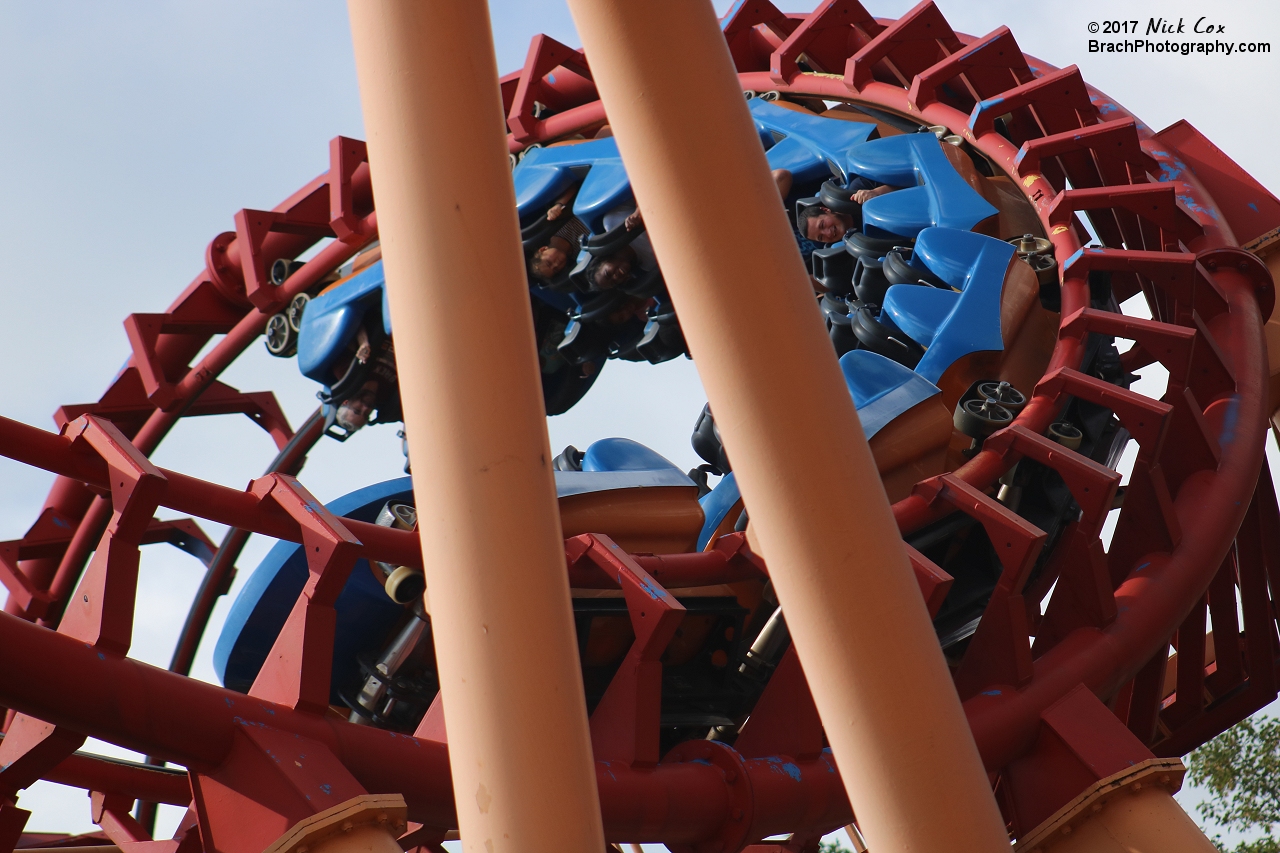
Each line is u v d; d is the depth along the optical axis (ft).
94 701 22.17
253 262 65.57
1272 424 48.24
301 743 23.80
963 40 56.70
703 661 37.50
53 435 25.79
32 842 56.54
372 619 35.86
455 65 16.47
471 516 15.34
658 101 15.57
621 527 36.94
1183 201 48.32
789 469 15.47
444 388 15.69
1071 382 36.24
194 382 69.72
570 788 14.80
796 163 54.03
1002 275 42.93
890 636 15.43
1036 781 30.76
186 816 43.68
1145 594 34.12
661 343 60.34
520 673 14.97
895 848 15.43
